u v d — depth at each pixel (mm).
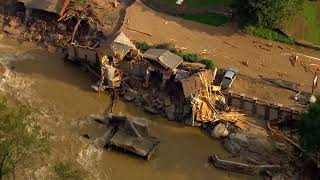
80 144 79125
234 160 78062
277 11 92375
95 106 86312
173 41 94125
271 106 83000
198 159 79125
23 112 69125
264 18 93812
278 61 92000
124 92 88000
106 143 79438
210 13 100250
